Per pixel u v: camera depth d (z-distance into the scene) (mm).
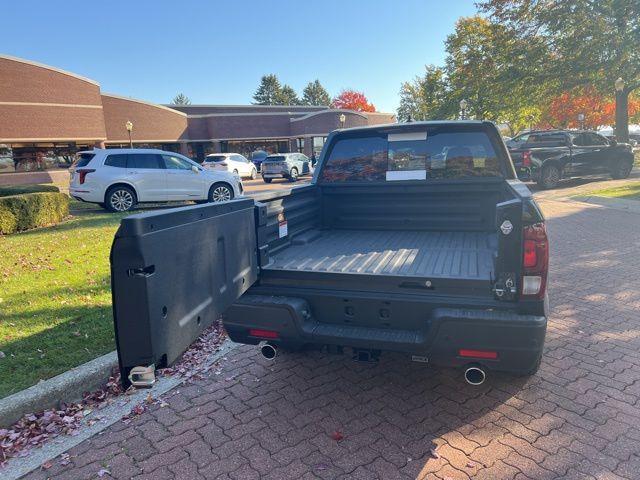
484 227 4352
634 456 2717
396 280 2936
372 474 2650
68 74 31234
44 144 31281
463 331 2725
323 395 3559
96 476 2729
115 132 38062
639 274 6219
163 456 2889
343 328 3059
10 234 10039
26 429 3178
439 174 4336
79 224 11320
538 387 3523
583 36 23672
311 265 3236
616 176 17859
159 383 3834
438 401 3406
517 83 26594
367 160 4504
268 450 2910
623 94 24422
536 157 16031
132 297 1916
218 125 44188
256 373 3963
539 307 2658
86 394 3648
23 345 4254
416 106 61156
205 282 2393
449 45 37719
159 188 14328
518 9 26172
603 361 3889
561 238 8609
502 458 2742
